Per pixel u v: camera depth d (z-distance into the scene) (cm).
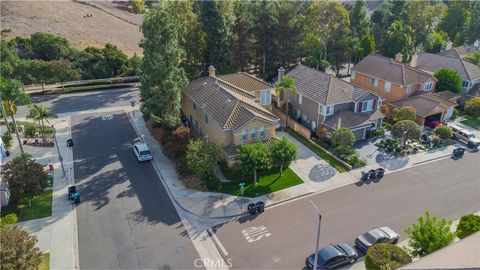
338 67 6981
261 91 4678
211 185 3356
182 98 4800
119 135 4456
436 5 7644
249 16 6212
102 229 2864
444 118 4928
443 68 5472
